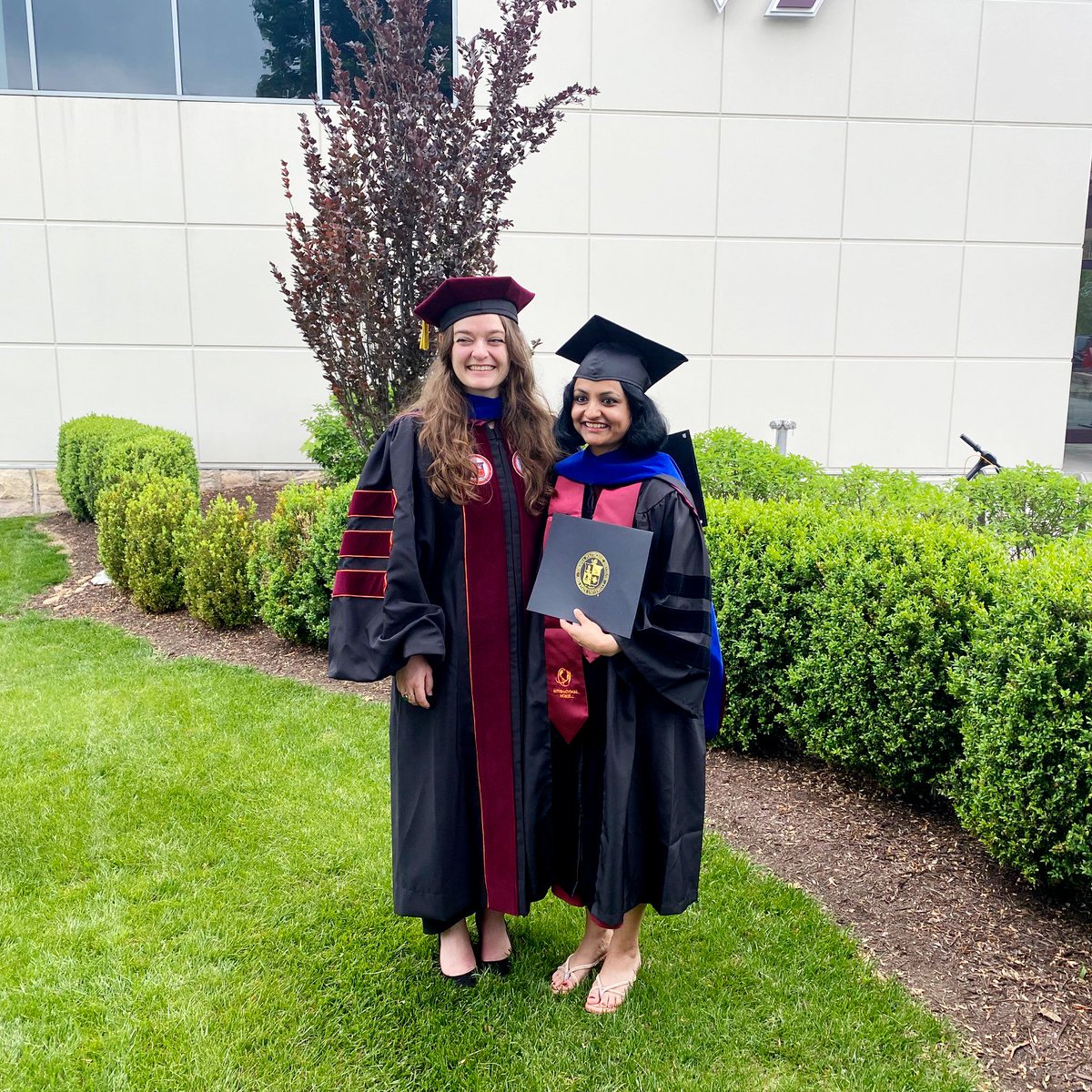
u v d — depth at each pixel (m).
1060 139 8.65
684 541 2.22
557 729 2.34
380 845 3.17
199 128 8.45
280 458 9.03
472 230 5.53
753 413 8.96
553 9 5.45
